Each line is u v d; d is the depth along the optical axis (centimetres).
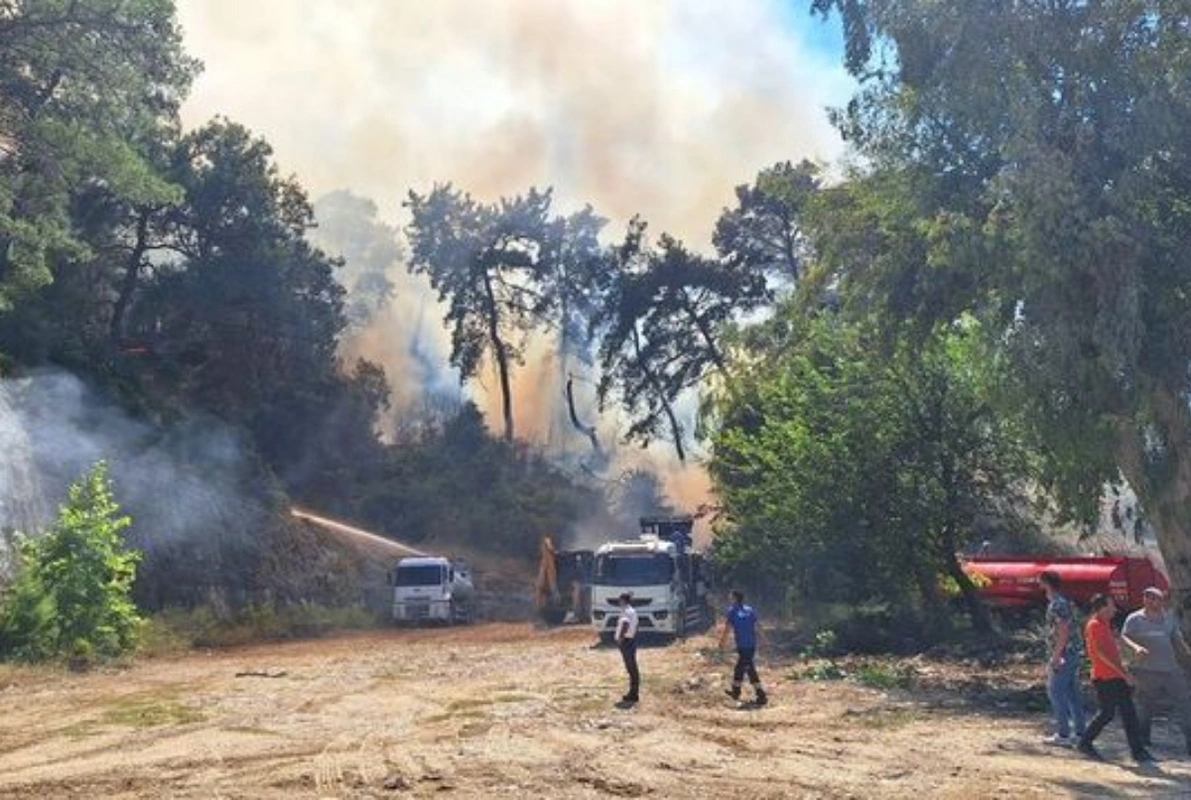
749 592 3186
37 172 3000
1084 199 1426
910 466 2483
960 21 1541
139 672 2430
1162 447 1617
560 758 1252
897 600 2581
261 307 5153
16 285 3859
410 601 4191
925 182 1652
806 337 2611
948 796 1029
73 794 1118
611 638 2902
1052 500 2448
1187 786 1059
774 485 2614
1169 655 1244
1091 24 1520
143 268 5175
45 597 2659
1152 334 1488
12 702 1900
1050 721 1465
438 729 1486
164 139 4825
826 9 1759
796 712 1586
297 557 4528
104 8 2858
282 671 2375
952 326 1973
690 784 1104
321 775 1180
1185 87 1468
